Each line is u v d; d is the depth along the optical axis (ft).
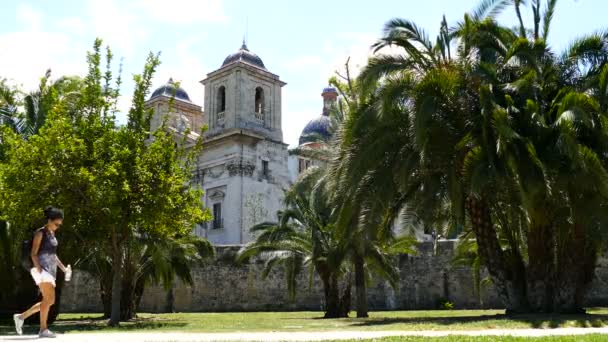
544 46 68.23
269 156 214.07
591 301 140.67
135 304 115.44
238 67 210.18
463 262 122.52
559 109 64.23
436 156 67.87
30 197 69.41
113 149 72.33
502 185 65.16
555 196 66.28
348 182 67.21
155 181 75.10
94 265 114.32
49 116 73.92
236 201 201.67
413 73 69.87
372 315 114.93
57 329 67.51
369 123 67.77
